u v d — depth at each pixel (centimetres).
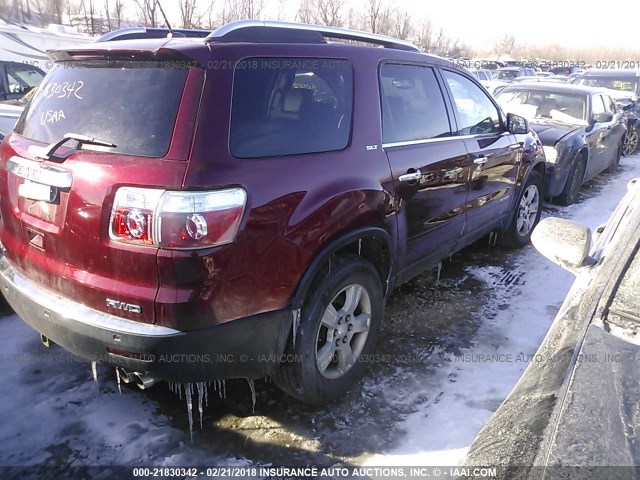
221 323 228
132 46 243
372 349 318
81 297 238
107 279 230
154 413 286
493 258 534
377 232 300
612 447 144
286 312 252
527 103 837
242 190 227
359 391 310
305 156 263
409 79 355
